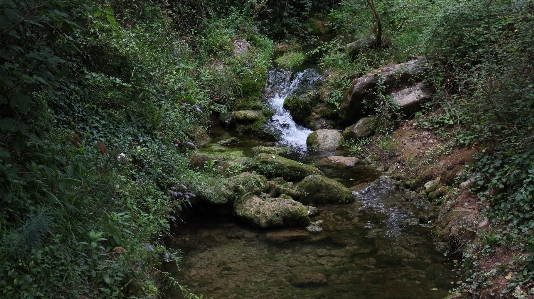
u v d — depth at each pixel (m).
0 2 3.09
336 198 6.45
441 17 7.70
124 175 4.90
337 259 5.10
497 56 6.77
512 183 5.00
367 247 5.33
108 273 3.63
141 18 8.66
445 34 7.68
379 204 6.38
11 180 3.29
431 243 5.38
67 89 5.21
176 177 5.84
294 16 12.87
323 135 8.55
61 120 4.90
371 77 8.41
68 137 4.03
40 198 3.51
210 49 10.37
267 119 9.29
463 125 7.04
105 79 5.74
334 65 9.94
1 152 3.16
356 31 10.56
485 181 5.50
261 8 12.19
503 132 5.69
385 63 9.18
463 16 7.41
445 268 4.86
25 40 3.88
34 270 3.22
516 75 5.74
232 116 9.19
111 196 4.35
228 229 5.80
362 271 4.85
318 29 12.54
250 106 9.50
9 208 3.35
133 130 5.91
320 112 9.20
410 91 8.12
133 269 3.89
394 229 5.73
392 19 10.02
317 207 6.36
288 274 4.81
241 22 11.41
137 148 5.48
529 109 5.54
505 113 5.75
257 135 8.95
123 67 6.35
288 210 5.77
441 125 7.45
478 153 5.96
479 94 6.30
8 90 3.40
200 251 5.25
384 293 4.45
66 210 3.72
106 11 4.29
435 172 6.54
